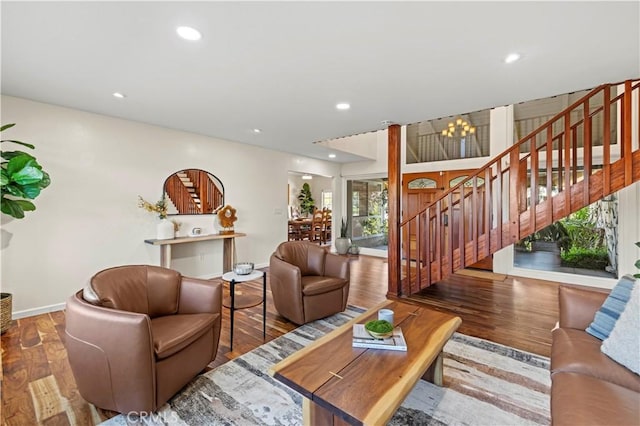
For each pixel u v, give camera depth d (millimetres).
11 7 1618
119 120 3811
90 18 1731
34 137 3180
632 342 1463
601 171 2863
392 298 3922
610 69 2371
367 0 1566
